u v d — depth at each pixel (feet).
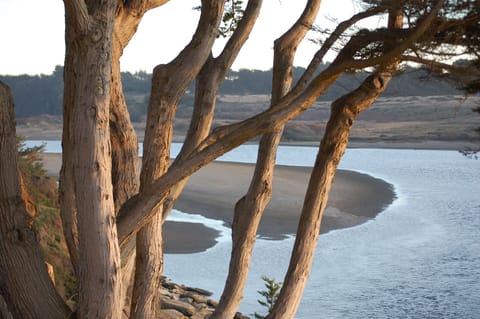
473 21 17.71
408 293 57.57
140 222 18.76
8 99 17.20
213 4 20.67
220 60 23.50
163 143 20.65
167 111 20.58
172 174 18.48
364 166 210.38
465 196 130.11
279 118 18.47
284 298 21.58
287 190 129.90
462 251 75.36
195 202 116.06
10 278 17.04
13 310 17.01
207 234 85.56
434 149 298.76
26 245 17.22
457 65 17.85
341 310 52.75
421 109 423.64
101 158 16.47
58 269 38.63
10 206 17.13
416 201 122.01
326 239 83.41
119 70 21.68
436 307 53.67
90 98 16.34
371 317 51.26
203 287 58.85
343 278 62.85
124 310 31.50
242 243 25.08
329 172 21.52
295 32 24.70
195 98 23.61
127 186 22.03
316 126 436.35
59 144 385.70
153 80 20.67
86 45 16.29
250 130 18.42
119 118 21.74
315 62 18.98
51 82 619.26
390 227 92.89
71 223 19.19
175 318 43.11
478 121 349.82
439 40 17.88
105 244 16.51
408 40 17.34
